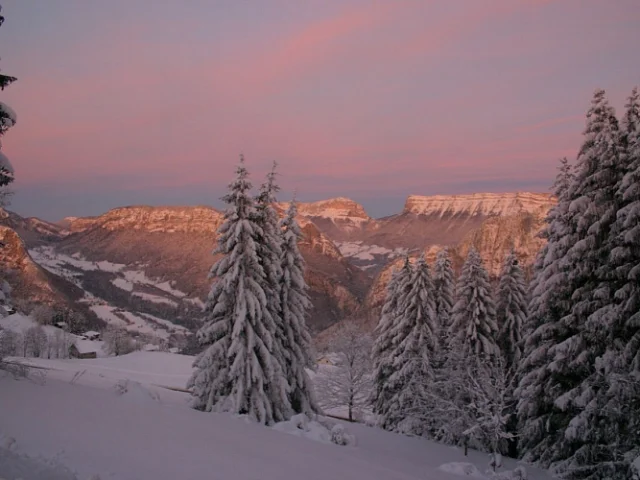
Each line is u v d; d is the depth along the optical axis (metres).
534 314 24.45
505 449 28.98
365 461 15.31
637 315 18.70
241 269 24.62
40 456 7.92
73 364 80.19
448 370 29.50
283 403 24.81
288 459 12.41
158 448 10.45
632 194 18.84
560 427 22.23
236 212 25.14
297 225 29.80
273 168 27.55
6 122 15.66
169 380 77.38
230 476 9.33
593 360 20.59
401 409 32.03
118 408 14.57
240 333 24.41
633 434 18.77
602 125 21.39
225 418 19.33
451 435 28.81
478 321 31.33
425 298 32.34
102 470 8.03
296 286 29.52
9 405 11.47
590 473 19.89
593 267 20.94
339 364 44.16
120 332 126.44
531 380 23.31
